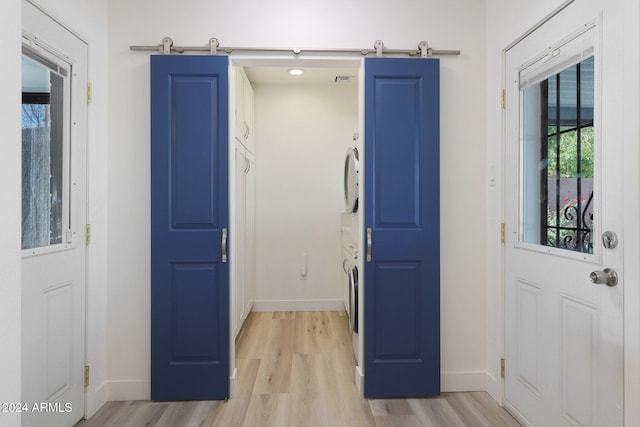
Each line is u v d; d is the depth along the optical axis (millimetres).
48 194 1641
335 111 3842
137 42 2072
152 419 1879
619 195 1279
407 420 1872
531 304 1779
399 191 2086
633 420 1217
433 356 2102
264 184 3822
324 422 1852
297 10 2105
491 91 2129
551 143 1664
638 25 1192
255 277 3822
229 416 1904
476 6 2176
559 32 1586
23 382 1472
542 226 1731
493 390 2098
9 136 779
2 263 757
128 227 2074
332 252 3848
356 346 2502
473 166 2184
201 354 2051
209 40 2074
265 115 3818
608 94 1323
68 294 1752
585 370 1433
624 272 1252
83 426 1812
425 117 2082
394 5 2141
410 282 2096
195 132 2033
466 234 2180
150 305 2074
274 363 2549
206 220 2043
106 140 2059
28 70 1522
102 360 2027
